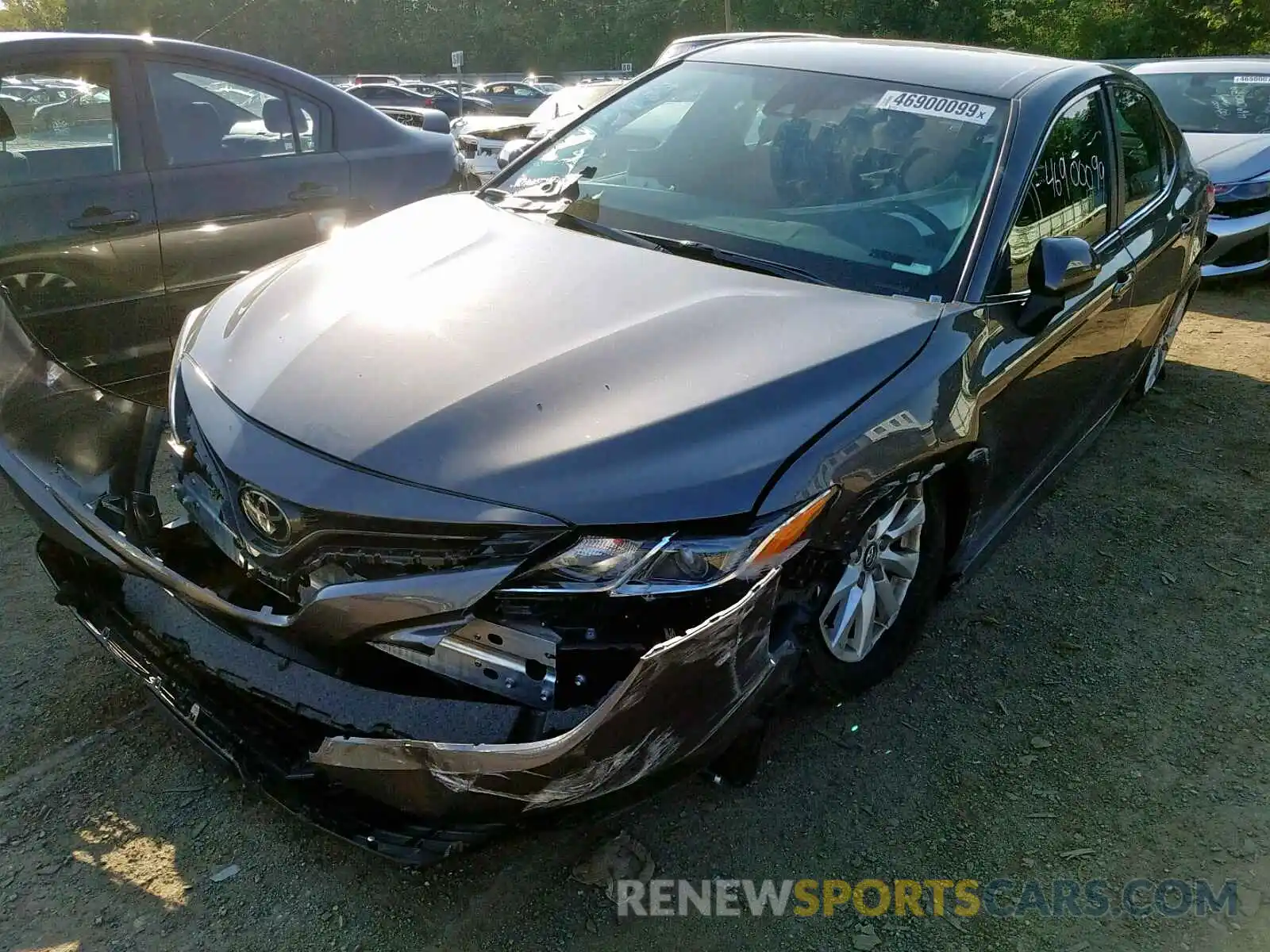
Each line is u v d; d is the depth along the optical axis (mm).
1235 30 25344
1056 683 2984
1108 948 2158
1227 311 6914
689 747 1960
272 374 2223
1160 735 2793
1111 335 3602
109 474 2508
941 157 2945
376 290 2508
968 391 2506
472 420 2006
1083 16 30625
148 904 2104
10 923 2039
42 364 2525
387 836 1950
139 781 2408
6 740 2504
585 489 1898
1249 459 4539
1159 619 3336
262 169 4383
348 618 1909
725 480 1954
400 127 5027
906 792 2535
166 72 4141
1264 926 2223
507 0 54344
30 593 3131
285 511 1979
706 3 46656
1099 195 3480
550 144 3521
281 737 2100
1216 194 7043
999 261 2762
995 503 3061
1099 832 2453
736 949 2098
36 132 3787
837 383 2230
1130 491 4207
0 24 46281
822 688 2555
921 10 36969
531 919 2127
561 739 1764
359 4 53969
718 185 3045
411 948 2047
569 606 1880
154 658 2273
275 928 2070
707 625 1838
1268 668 3109
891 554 2623
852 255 2760
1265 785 2631
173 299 4168
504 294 2457
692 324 2342
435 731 1898
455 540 1877
